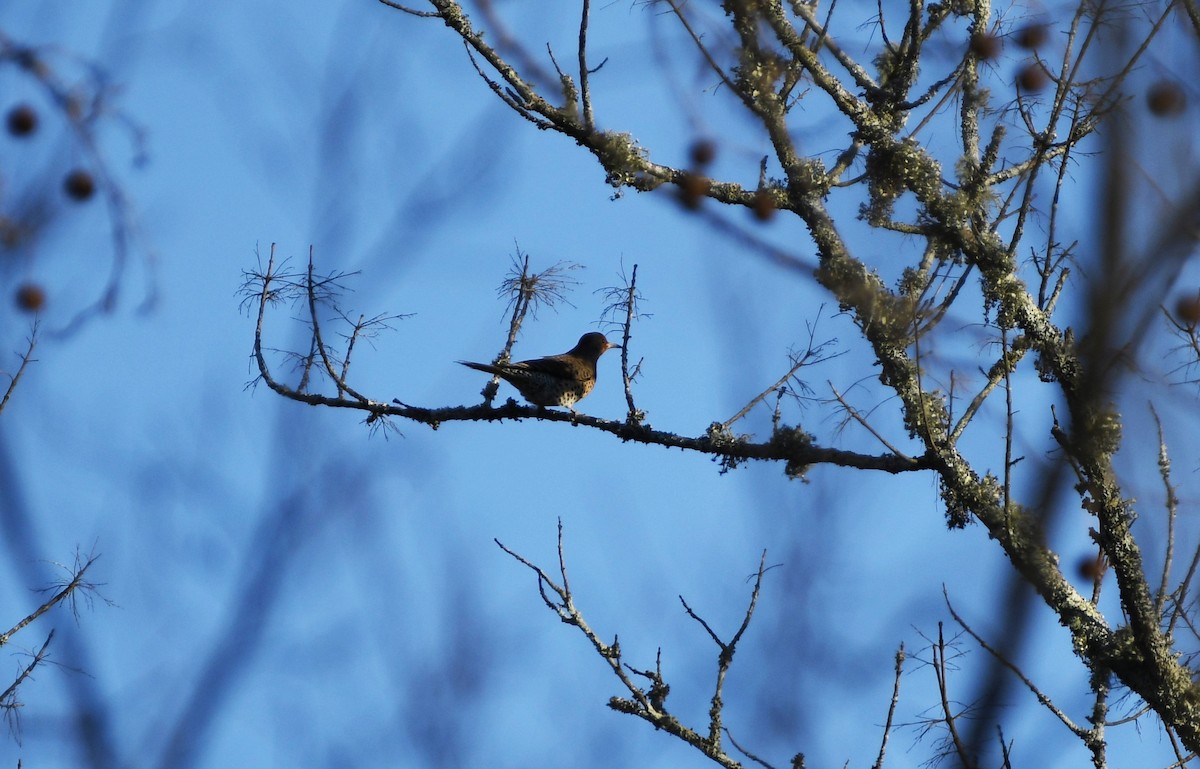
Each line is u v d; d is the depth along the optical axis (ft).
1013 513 36.42
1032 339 38.63
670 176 42.11
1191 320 28.86
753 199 41.78
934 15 42.98
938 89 42.91
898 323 38.55
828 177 41.55
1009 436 31.83
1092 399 18.84
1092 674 36.65
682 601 37.19
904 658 31.42
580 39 41.60
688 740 36.19
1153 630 35.55
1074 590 37.68
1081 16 36.94
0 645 26.99
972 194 40.11
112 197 18.66
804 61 41.86
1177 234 18.31
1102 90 34.32
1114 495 34.68
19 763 26.14
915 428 39.24
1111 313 18.69
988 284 39.32
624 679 37.17
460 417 44.70
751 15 35.32
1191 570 34.04
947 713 27.02
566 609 38.47
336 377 41.27
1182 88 19.76
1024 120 39.14
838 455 38.70
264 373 41.19
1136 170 18.57
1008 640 17.69
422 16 41.45
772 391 39.52
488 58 41.88
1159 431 25.77
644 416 42.52
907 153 40.57
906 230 41.14
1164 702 35.29
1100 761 35.40
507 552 38.75
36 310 18.33
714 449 39.99
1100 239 18.76
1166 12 22.49
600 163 42.52
